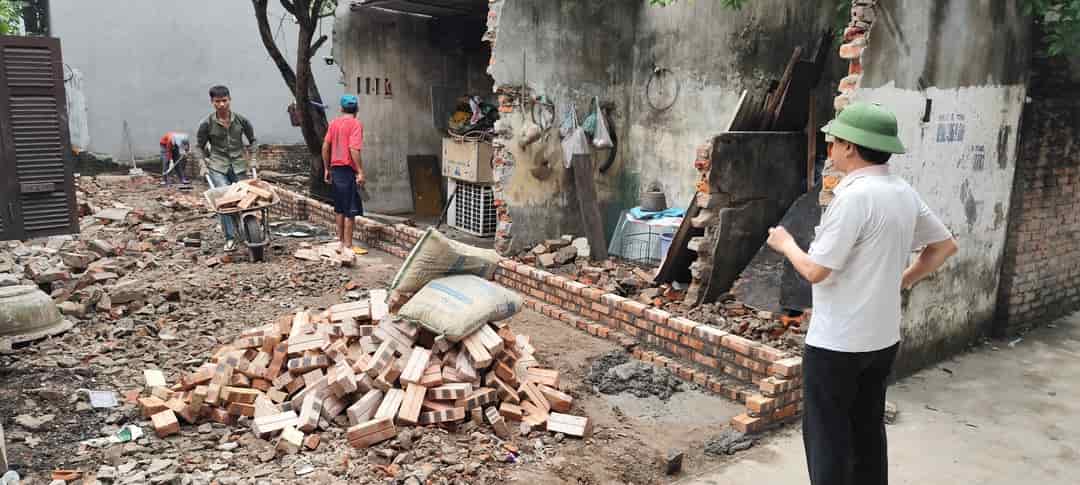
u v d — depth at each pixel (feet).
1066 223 23.98
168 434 13.62
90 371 16.28
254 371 15.14
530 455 13.73
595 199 27.89
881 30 16.42
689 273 24.16
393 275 26.58
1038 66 21.26
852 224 9.84
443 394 14.29
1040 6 19.36
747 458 14.35
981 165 20.04
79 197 39.01
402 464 12.75
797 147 23.76
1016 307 22.75
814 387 10.58
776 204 23.34
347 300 23.13
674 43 28.27
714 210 21.79
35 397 14.78
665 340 19.36
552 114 27.99
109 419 14.01
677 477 13.46
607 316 21.15
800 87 22.76
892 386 18.56
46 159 21.11
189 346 18.42
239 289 23.56
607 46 29.22
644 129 29.81
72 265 24.97
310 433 13.82
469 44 42.60
